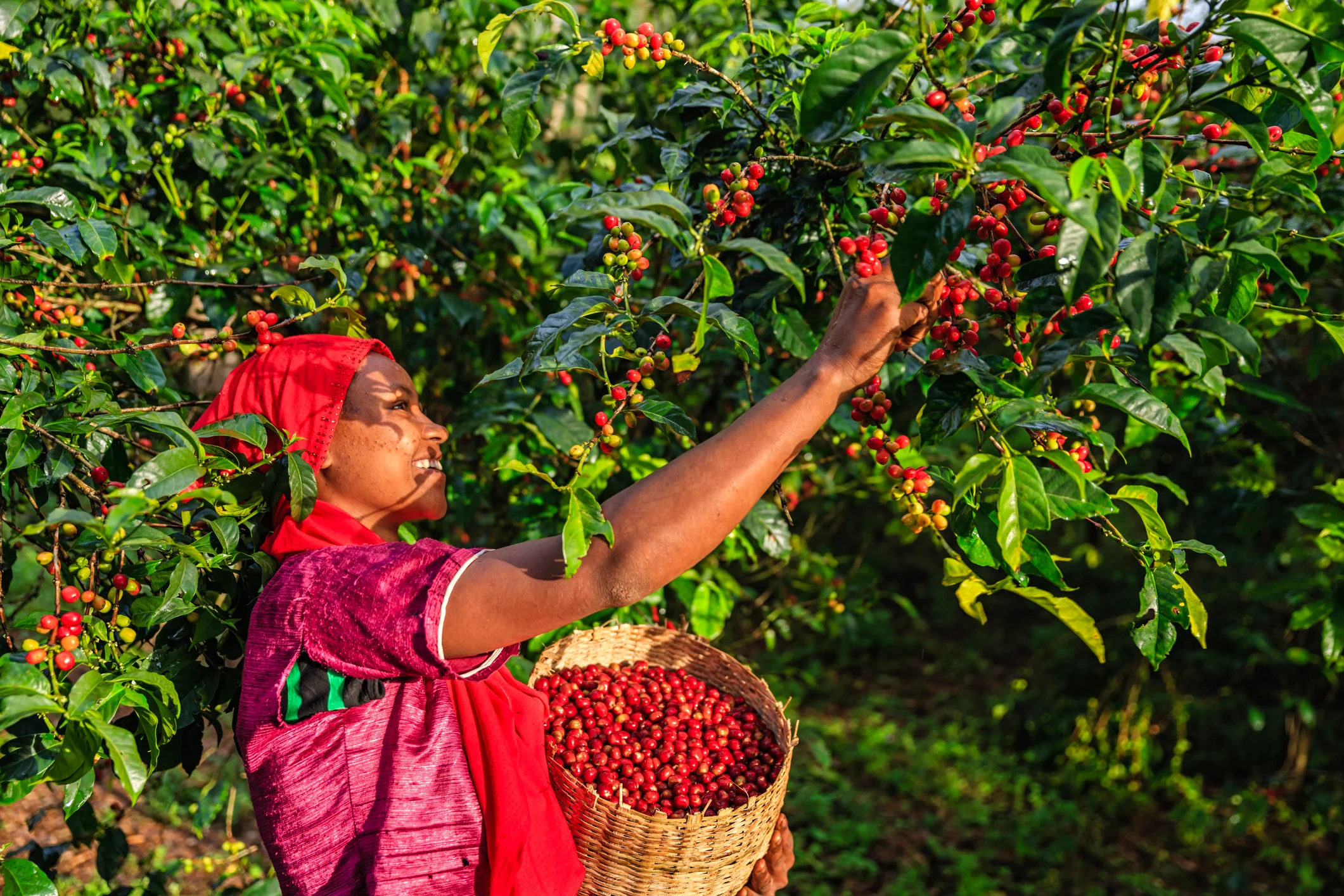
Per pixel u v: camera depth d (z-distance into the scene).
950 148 1.09
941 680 7.39
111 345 1.89
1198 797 5.79
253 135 2.52
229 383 1.63
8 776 1.38
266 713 1.33
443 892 1.34
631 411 1.48
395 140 2.92
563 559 1.26
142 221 2.41
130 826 3.99
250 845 3.98
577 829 1.50
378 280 2.98
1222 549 4.65
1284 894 5.03
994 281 1.39
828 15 1.94
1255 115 1.34
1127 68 1.42
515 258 3.19
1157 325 1.25
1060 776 6.07
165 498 1.44
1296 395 3.18
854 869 5.03
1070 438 1.54
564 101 3.70
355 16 3.08
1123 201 1.12
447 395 3.27
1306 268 2.15
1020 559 1.29
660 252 2.53
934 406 1.42
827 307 2.25
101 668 1.51
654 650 1.96
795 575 4.04
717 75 1.70
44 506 2.20
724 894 1.53
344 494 1.59
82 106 2.46
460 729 1.42
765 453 1.24
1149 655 1.49
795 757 6.09
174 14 2.63
